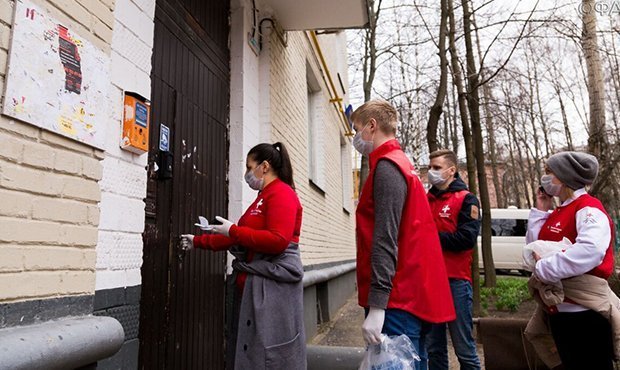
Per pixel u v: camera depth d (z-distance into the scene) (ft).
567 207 8.29
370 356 6.20
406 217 6.50
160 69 9.12
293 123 18.03
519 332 11.41
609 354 7.50
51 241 5.10
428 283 6.34
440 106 20.98
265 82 14.87
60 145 5.32
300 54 19.94
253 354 7.61
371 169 6.83
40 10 5.03
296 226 8.69
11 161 4.63
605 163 23.06
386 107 7.30
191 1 10.92
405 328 6.19
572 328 7.69
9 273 4.54
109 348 5.52
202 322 10.68
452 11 23.26
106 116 6.15
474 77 23.70
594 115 23.67
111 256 6.49
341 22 16.49
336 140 31.04
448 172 11.08
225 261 12.38
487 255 27.27
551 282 7.71
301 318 8.29
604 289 7.58
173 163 9.47
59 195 5.26
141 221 7.30
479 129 25.68
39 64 4.98
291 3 15.17
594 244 7.31
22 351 4.16
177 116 9.79
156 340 8.39
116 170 6.71
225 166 12.75
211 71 12.00
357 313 25.90
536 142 67.10
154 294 8.40
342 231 31.65
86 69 5.75
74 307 5.41
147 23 7.77
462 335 10.00
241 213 12.60
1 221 4.48
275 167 8.92
